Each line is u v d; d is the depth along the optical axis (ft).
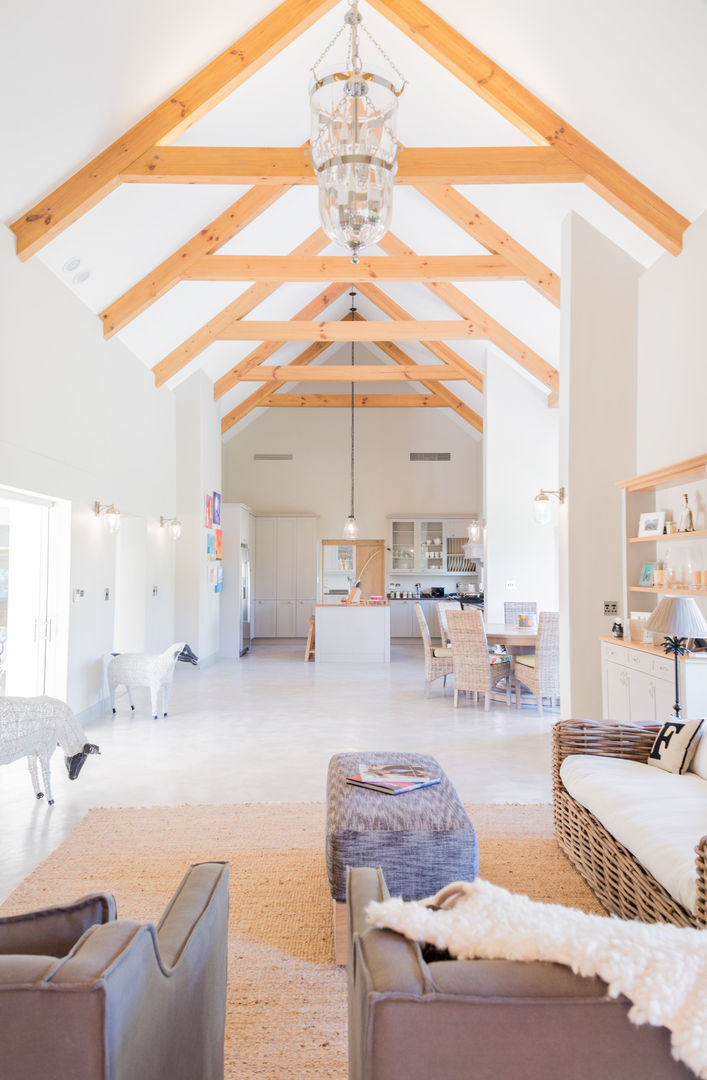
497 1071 2.77
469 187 20.08
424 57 16.78
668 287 15.23
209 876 5.05
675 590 13.47
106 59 12.81
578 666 16.40
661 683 12.24
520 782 13.82
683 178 13.78
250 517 40.57
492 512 28.58
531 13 13.05
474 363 31.09
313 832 11.13
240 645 35.04
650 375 16.10
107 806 12.44
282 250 26.12
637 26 11.69
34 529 17.99
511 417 28.73
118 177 15.10
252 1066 5.81
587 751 10.30
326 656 32.60
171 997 3.71
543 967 3.00
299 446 43.45
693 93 12.02
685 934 3.10
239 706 21.88
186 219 19.47
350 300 37.29
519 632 22.11
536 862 9.89
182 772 14.61
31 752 12.23
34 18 11.14
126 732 18.31
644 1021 2.77
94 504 20.03
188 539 30.04
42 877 9.36
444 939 3.25
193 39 13.97
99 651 20.44
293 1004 6.68
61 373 17.49
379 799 8.21
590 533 16.60
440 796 8.38
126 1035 3.07
